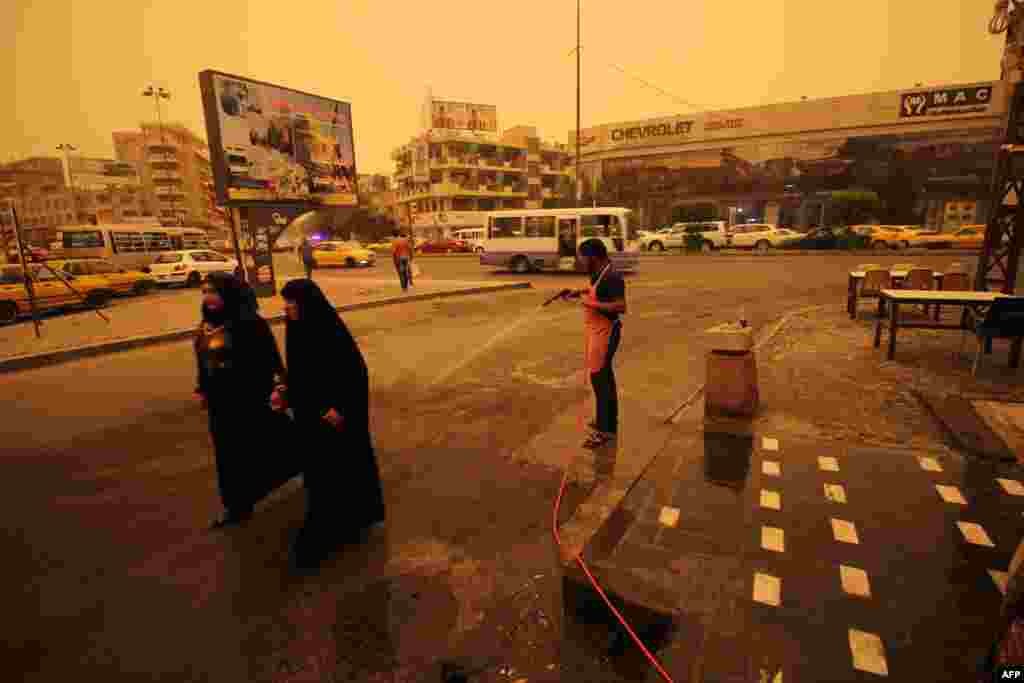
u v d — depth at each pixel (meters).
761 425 4.51
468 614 2.55
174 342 9.73
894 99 40.28
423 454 4.39
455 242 40.69
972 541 2.85
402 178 65.38
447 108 58.00
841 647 2.19
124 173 89.25
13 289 12.88
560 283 17.27
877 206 36.69
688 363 6.81
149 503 3.74
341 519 3.05
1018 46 7.91
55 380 7.20
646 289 14.59
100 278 15.39
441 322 10.75
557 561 2.92
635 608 2.46
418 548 3.09
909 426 4.34
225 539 3.27
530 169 61.31
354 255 29.33
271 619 2.56
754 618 2.37
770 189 44.66
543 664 2.24
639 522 3.15
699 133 46.41
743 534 2.99
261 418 3.40
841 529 3.00
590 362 4.29
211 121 13.76
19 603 2.73
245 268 15.08
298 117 15.67
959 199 39.69
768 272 18.30
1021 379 5.39
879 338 6.92
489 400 5.72
